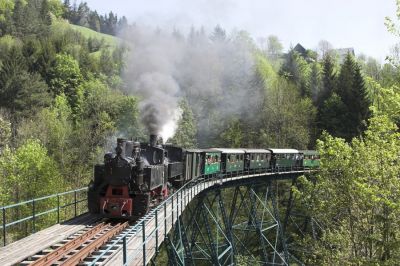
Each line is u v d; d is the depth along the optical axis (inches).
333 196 726.5
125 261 362.6
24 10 3767.2
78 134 1900.8
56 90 2470.5
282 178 1686.8
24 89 2160.4
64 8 5285.4
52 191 1167.0
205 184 1111.0
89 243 481.1
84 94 2421.3
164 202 529.7
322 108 2273.6
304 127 2194.9
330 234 735.7
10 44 3127.5
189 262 986.1
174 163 876.0
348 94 2132.1
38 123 1844.2
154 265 556.4
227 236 1244.5
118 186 633.6
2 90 2155.5
